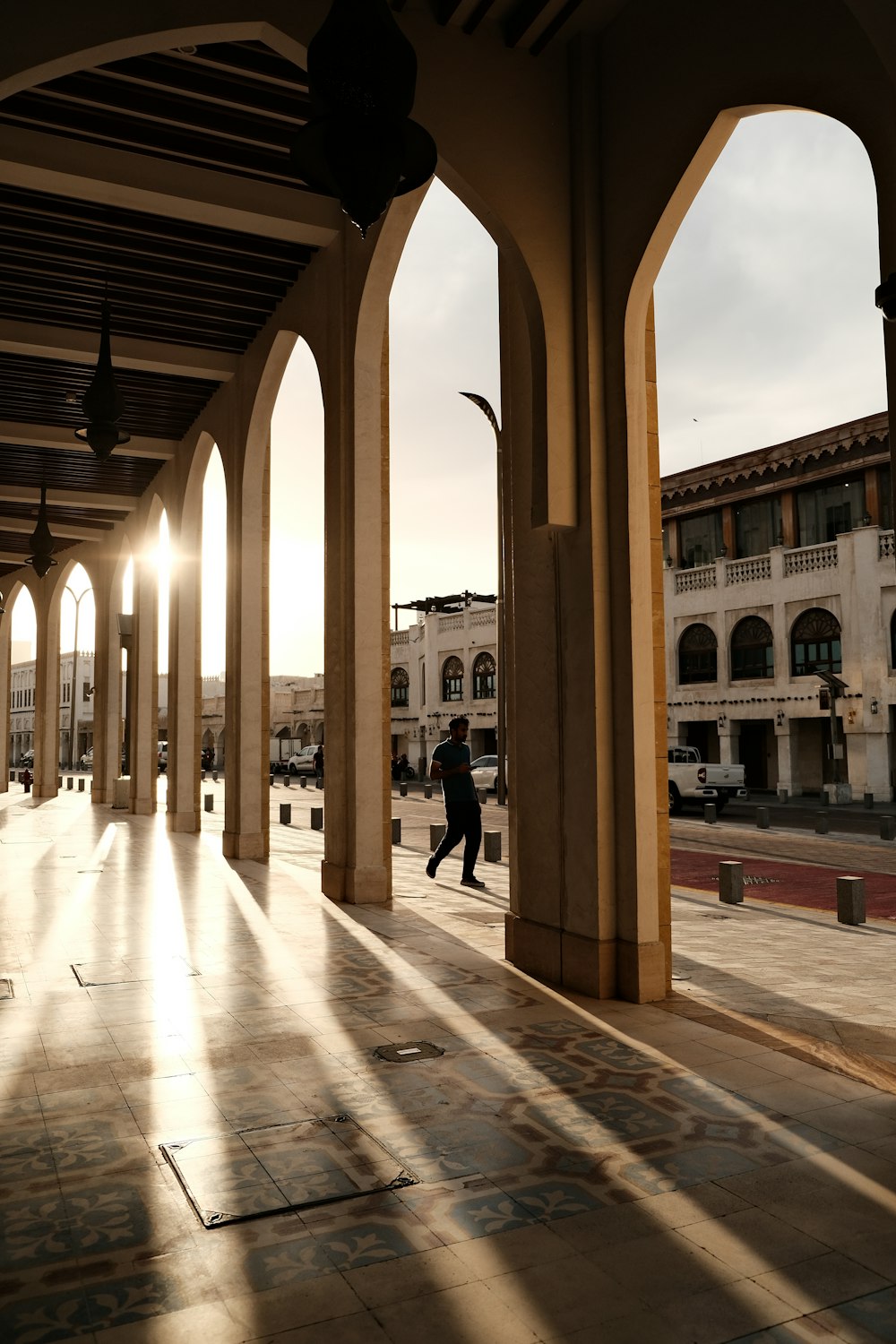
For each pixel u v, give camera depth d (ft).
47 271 35.68
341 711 31.96
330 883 32.17
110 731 83.25
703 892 34.94
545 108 21.38
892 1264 9.23
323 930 26.22
